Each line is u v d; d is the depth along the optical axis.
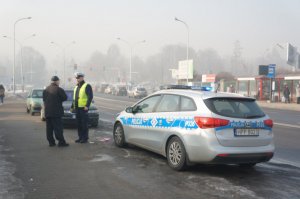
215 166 8.55
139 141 9.62
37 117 19.55
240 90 49.38
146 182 7.15
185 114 8.02
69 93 16.58
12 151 9.95
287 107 35.41
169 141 8.34
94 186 6.86
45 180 7.22
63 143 10.73
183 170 8.00
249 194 6.50
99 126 16.00
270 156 7.95
